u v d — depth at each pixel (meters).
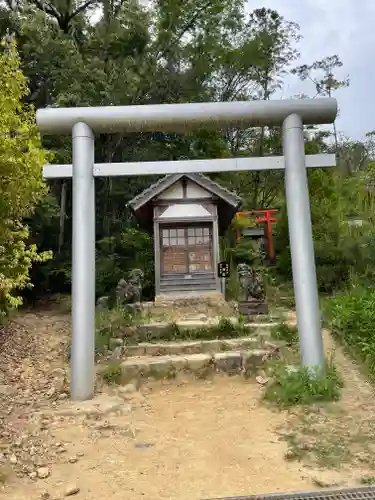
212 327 7.97
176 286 11.27
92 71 14.17
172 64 17.25
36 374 6.68
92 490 3.42
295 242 5.80
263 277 11.30
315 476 3.47
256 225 14.27
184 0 17.14
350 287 9.74
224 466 3.79
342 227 12.32
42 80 14.81
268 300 10.19
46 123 6.01
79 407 5.11
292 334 7.56
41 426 4.62
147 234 13.84
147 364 6.44
